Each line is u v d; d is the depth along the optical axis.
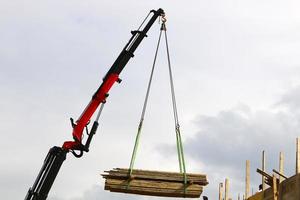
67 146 17.38
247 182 21.67
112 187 15.16
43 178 17.16
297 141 18.30
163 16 18.77
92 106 17.67
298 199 15.13
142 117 16.42
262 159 21.19
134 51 18.34
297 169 17.92
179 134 16.38
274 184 17.31
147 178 15.23
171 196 15.39
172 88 17.64
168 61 18.20
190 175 15.30
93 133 17.48
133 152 15.75
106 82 17.81
